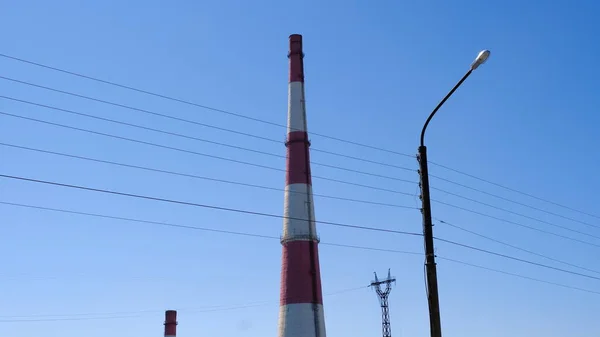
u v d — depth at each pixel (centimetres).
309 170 6700
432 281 2706
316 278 6350
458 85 2678
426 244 2759
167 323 8675
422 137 2877
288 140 6788
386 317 8538
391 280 8612
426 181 2828
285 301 6253
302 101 6919
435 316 2667
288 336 6116
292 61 7094
